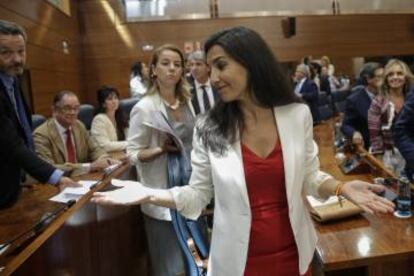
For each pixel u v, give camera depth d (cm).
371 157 254
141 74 595
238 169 111
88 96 802
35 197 185
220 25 827
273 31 855
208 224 177
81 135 282
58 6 658
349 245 145
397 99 298
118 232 212
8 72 185
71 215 151
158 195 118
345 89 767
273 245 113
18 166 180
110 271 195
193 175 122
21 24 478
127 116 398
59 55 638
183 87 211
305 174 121
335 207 168
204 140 118
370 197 109
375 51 918
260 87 113
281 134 114
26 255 116
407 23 932
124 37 803
